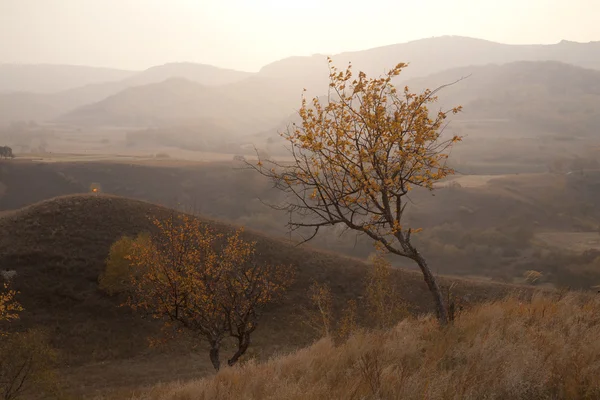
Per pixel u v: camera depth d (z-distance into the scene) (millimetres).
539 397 5215
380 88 8578
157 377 38344
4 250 53125
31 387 28516
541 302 9617
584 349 6180
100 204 62625
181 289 21891
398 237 8969
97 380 37719
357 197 8758
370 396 5699
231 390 8289
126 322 47406
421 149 8367
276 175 9047
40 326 45469
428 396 5320
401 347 7629
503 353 6398
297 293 55188
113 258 48562
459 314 9695
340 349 8719
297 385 6809
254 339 46531
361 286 57031
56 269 52125
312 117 8742
